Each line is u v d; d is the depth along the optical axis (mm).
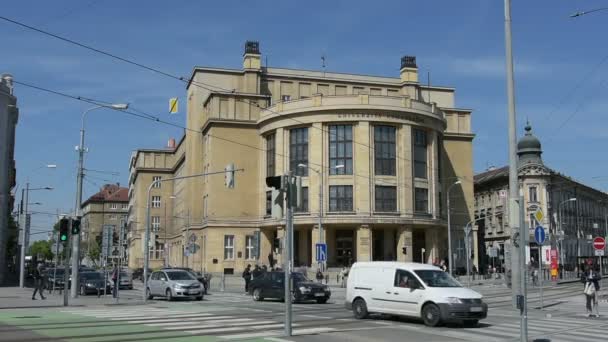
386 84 74750
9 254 74500
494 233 89250
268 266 62562
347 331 15992
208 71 69062
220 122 63906
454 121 77312
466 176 76062
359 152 56844
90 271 42000
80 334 14922
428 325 17609
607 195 110000
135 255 100000
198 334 15000
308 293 28422
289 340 13992
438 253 60719
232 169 34500
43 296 32969
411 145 58656
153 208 102312
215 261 62375
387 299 18984
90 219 147875
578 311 24453
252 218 63812
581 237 93562
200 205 68812
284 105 59969
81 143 30453
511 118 23547
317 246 38719
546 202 81000
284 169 59094
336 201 56875
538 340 14711
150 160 103875
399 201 57375
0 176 50344
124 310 23094
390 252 58625
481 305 17641
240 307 25266
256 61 68812
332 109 57188
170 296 30594
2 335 14695
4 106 50875
